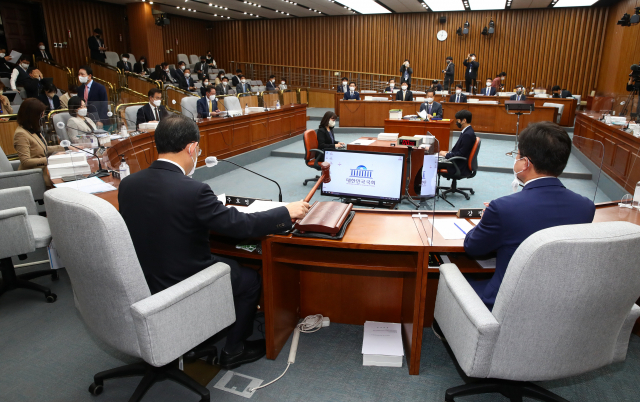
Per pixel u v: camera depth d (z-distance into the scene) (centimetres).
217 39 1769
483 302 163
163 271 163
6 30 1162
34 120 381
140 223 159
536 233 133
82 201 143
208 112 678
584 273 127
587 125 738
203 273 168
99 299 154
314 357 221
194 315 164
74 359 220
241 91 1147
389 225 206
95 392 193
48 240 261
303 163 737
